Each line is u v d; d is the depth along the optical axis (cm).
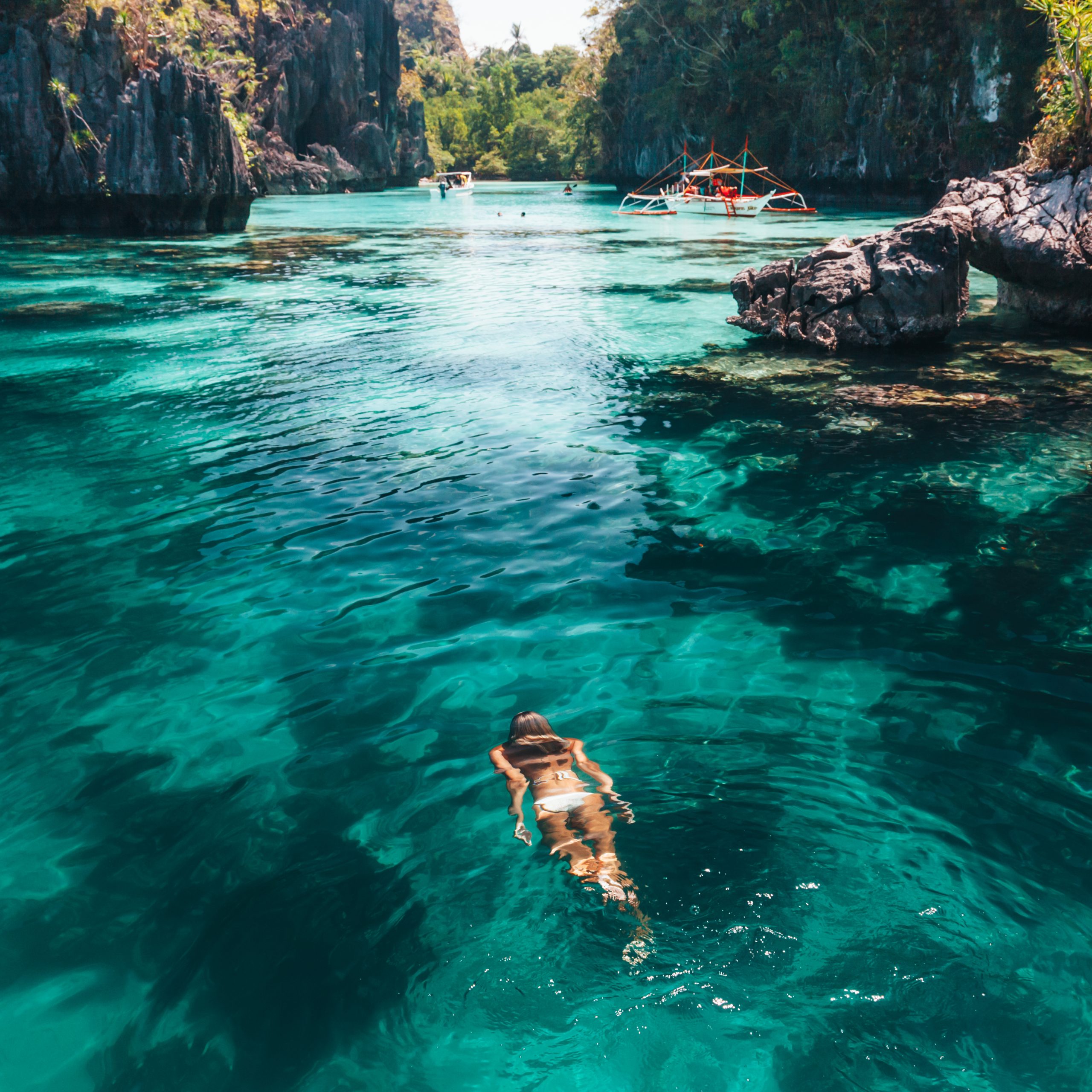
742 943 285
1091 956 286
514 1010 269
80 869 360
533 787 370
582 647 541
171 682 512
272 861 359
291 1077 260
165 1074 265
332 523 752
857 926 295
